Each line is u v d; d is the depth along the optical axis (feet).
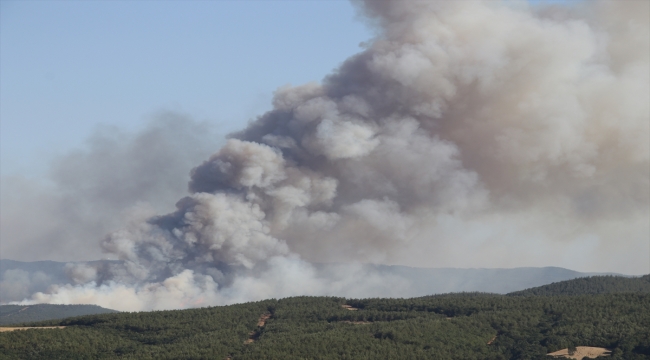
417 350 540.52
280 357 523.29
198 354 541.34
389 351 538.06
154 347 577.84
